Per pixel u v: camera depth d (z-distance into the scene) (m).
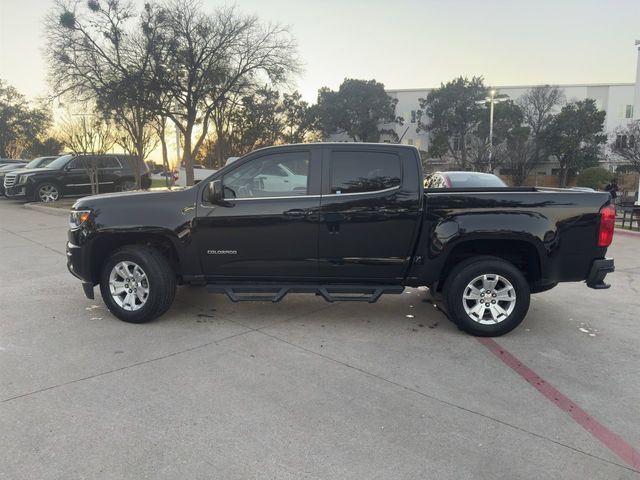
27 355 4.38
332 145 5.04
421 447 3.09
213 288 5.14
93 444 3.05
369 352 4.60
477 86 53.00
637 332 5.29
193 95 25.14
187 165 25.81
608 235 4.89
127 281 5.23
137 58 23.95
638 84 24.42
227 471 2.82
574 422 3.43
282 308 5.93
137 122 22.52
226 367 4.20
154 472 2.79
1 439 3.08
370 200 4.97
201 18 24.36
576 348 4.80
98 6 22.86
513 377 4.12
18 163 26.28
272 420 3.37
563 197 4.89
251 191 5.11
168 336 4.91
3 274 7.49
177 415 3.41
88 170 18.08
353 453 3.01
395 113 58.72
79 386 3.80
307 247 5.04
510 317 4.97
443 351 4.66
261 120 50.25
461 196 4.93
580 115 46.94
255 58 25.61
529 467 2.91
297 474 2.80
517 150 39.22
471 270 4.93
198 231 5.06
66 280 7.14
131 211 5.11
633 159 23.67
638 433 3.31
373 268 5.09
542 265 4.93
